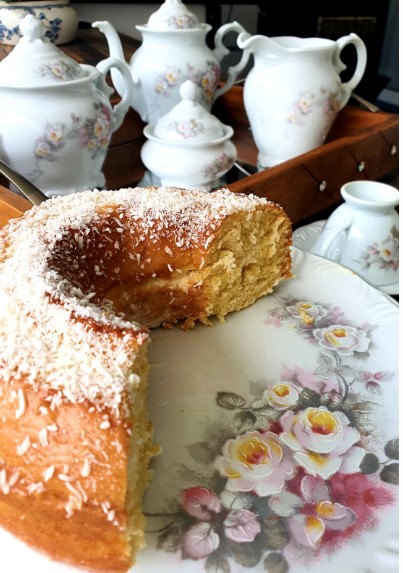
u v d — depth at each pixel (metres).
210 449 0.27
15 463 0.22
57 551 0.22
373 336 0.35
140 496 0.24
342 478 0.26
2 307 0.26
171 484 0.26
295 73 0.48
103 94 0.43
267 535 0.23
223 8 0.85
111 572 0.22
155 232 0.34
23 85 0.37
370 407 0.30
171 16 0.49
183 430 0.28
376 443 0.28
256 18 0.88
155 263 0.35
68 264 0.31
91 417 0.22
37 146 0.39
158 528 0.24
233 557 0.23
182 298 0.36
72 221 0.33
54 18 0.58
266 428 0.29
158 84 0.49
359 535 0.24
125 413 0.22
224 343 0.34
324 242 0.42
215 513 0.24
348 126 0.57
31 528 0.22
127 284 0.35
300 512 0.24
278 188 0.43
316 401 0.30
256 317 0.37
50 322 0.25
